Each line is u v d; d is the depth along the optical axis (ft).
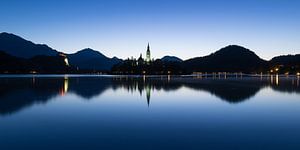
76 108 110.93
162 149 54.70
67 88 233.35
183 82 368.68
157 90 213.05
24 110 104.53
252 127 74.69
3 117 89.51
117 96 162.40
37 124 78.69
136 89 224.94
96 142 59.72
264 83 336.90
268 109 107.86
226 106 117.08
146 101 136.05
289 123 80.02
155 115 94.12
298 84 311.88
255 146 56.54
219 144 58.13
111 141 60.64
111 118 88.33
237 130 71.15
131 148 55.31
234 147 55.93
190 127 74.64
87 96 161.27
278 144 57.98
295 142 59.52
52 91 197.88
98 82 362.94
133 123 80.18
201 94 175.32
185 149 54.65
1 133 67.97
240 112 100.63
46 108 110.73
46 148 55.52
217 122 81.61
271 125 77.25
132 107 114.52
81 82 360.48
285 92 191.62
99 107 114.32
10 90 205.67
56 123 80.18
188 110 105.70
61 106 116.37
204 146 56.65
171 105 120.78
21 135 65.92
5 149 54.90
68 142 59.77
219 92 191.21
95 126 76.07
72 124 78.74
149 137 64.03
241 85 287.69
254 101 135.13
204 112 100.63
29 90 206.80
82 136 64.90
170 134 66.95
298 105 120.06
